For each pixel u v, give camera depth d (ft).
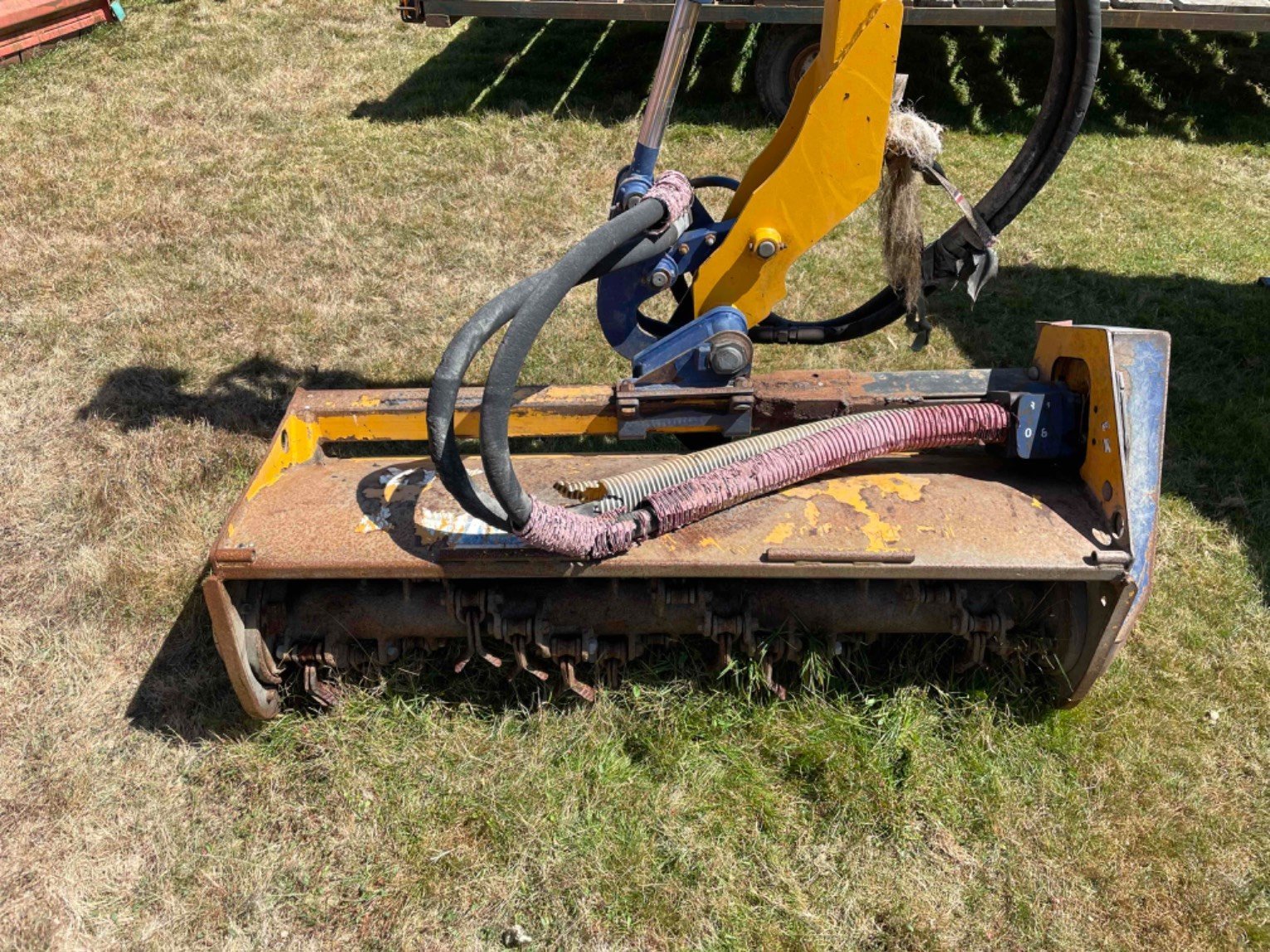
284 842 8.68
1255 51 28.30
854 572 8.23
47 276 17.65
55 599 11.29
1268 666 10.36
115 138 23.11
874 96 8.86
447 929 8.05
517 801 8.86
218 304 16.93
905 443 9.12
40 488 12.93
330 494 9.09
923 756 9.20
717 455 8.91
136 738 9.63
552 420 10.17
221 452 13.55
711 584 9.02
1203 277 18.04
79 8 28.99
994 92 25.50
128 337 15.99
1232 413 14.30
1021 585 9.04
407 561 8.18
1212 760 9.39
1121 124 24.35
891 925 8.05
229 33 29.55
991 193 10.09
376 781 9.05
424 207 19.95
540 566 8.25
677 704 9.50
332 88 26.03
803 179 9.29
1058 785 9.09
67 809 8.96
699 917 8.09
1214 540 12.07
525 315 7.14
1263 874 8.38
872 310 11.19
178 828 8.79
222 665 10.32
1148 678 10.19
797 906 8.16
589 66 27.07
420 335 16.17
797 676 9.65
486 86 25.89
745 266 9.75
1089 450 8.89
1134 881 8.36
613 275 9.71
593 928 8.02
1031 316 16.76
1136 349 8.61
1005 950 7.90
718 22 22.86
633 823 8.71
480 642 8.91
